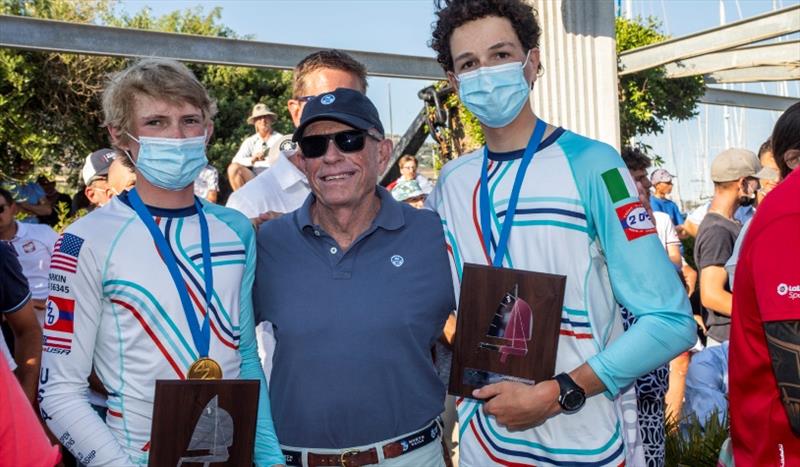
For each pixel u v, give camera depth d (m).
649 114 10.89
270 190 3.10
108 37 5.58
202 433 1.89
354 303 2.21
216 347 2.04
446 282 2.31
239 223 2.20
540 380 1.99
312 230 2.30
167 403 1.87
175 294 1.99
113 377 1.98
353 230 2.31
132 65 2.11
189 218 2.10
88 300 1.94
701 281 4.59
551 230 2.04
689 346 1.99
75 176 14.14
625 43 10.23
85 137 13.59
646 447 2.77
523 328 2.00
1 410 1.29
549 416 1.99
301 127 2.23
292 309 2.23
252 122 8.17
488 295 2.04
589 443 2.04
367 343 2.20
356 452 2.20
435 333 2.32
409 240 2.31
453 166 2.31
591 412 2.06
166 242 2.03
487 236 2.13
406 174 7.62
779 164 2.18
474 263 2.11
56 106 13.14
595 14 6.19
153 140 2.02
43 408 1.91
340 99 2.24
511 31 2.13
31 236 4.32
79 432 1.88
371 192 2.33
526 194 2.08
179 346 1.98
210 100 2.16
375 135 2.27
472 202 2.19
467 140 8.56
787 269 1.64
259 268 2.32
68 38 5.43
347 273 2.24
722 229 4.50
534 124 2.19
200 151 2.09
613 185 2.01
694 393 4.05
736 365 1.91
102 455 1.87
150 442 1.88
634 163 4.06
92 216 2.03
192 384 1.89
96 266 1.95
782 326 1.65
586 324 2.05
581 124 6.12
